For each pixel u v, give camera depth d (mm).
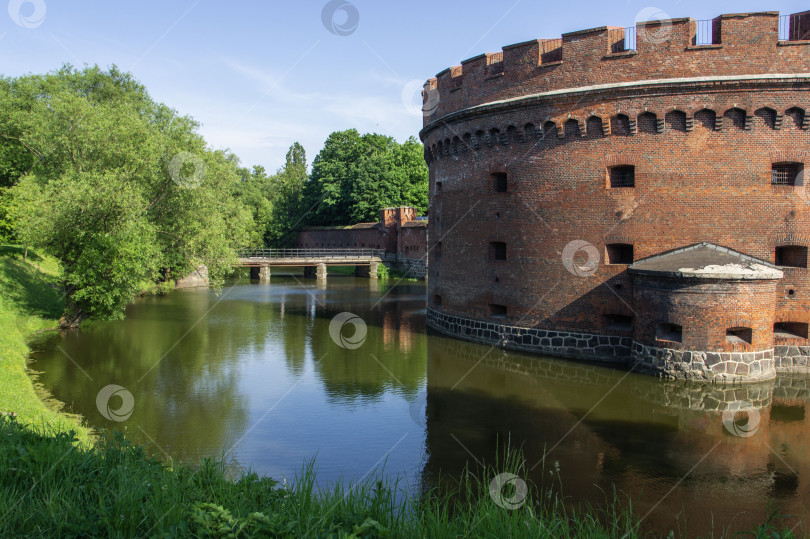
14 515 6426
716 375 19344
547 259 24188
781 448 14172
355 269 73812
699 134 21500
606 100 22422
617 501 11414
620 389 19359
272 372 22469
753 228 21281
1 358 21188
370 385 20531
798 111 20797
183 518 6688
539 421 16391
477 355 24781
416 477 12750
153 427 16094
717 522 10578
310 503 7742
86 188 27016
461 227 28234
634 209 22344
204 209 33938
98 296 28422
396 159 90938
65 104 30781
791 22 22812
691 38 21641
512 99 24594
